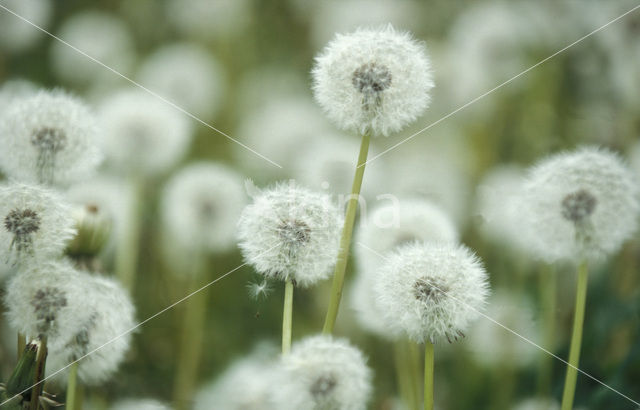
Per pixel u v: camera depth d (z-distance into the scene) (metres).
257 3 1.46
